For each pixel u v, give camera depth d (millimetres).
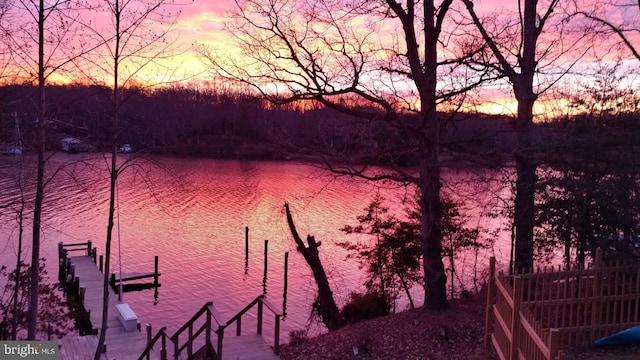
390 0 12148
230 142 59219
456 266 24266
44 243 37250
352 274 29750
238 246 38188
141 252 36406
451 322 12164
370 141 13172
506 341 8680
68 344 17906
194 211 48406
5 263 31375
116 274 30984
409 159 17703
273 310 11156
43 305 18578
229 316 25500
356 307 18438
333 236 36625
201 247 37812
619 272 10211
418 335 11734
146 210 48219
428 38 12406
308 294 28281
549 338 6324
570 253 13914
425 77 12461
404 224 18953
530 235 13188
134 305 26875
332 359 11164
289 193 55469
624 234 11586
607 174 11719
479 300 14461
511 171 14398
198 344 16922
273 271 32781
